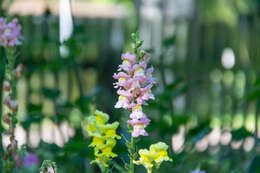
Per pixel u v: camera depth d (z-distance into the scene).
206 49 8.42
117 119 3.70
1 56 3.50
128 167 2.15
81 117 4.14
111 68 5.84
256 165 3.02
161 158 2.10
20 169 2.87
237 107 6.09
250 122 5.61
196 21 6.57
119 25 6.78
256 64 8.03
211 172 4.00
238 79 7.17
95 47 6.66
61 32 4.21
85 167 3.57
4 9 4.11
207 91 7.34
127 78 2.09
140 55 2.12
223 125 5.64
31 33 5.83
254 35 8.13
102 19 6.73
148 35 6.10
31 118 4.03
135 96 2.07
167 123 3.75
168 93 3.96
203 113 7.14
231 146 4.18
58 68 4.34
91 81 7.35
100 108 5.08
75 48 4.10
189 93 7.06
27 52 5.66
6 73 2.77
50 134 5.46
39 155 3.48
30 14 5.94
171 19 6.09
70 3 4.14
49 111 6.23
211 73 7.61
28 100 5.67
